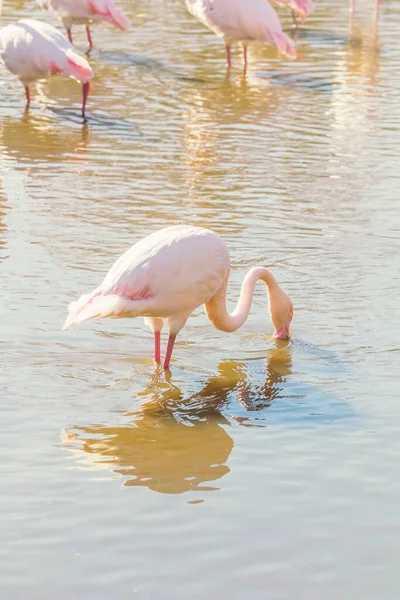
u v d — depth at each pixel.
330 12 28.73
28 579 5.80
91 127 17.19
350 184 14.39
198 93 19.56
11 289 10.26
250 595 5.68
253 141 16.52
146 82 20.30
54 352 9.03
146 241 8.57
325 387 8.52
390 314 9.99
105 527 6.34
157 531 6.30
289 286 10.68
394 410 8.05
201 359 9.12
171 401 8.27
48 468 7.08
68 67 17.52
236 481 6.95
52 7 21.86
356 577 5.86
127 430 7.71
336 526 6.39
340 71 21.58
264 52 23.41
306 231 12.42
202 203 13.43
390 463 7.19
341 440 7.55
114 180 14.35
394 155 15.84
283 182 14.43
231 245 11.88
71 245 11.62
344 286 10.70
